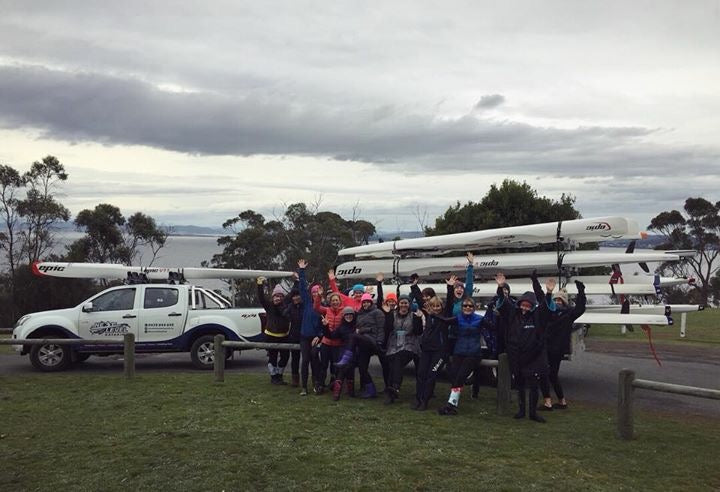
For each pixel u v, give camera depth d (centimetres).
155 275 1345
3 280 3158
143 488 533
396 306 893
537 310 791
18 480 549
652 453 648
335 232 3328
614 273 1166
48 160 3325
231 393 922
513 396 941
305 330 913
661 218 4266
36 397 889
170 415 781
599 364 1315
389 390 866
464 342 816
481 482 555
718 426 771
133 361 1048
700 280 4159
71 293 3044
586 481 561
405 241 1338
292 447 650
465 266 1244
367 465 596
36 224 3334
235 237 3456
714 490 545
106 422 746
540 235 1164
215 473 570
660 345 1675
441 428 736
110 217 3459
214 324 1198
